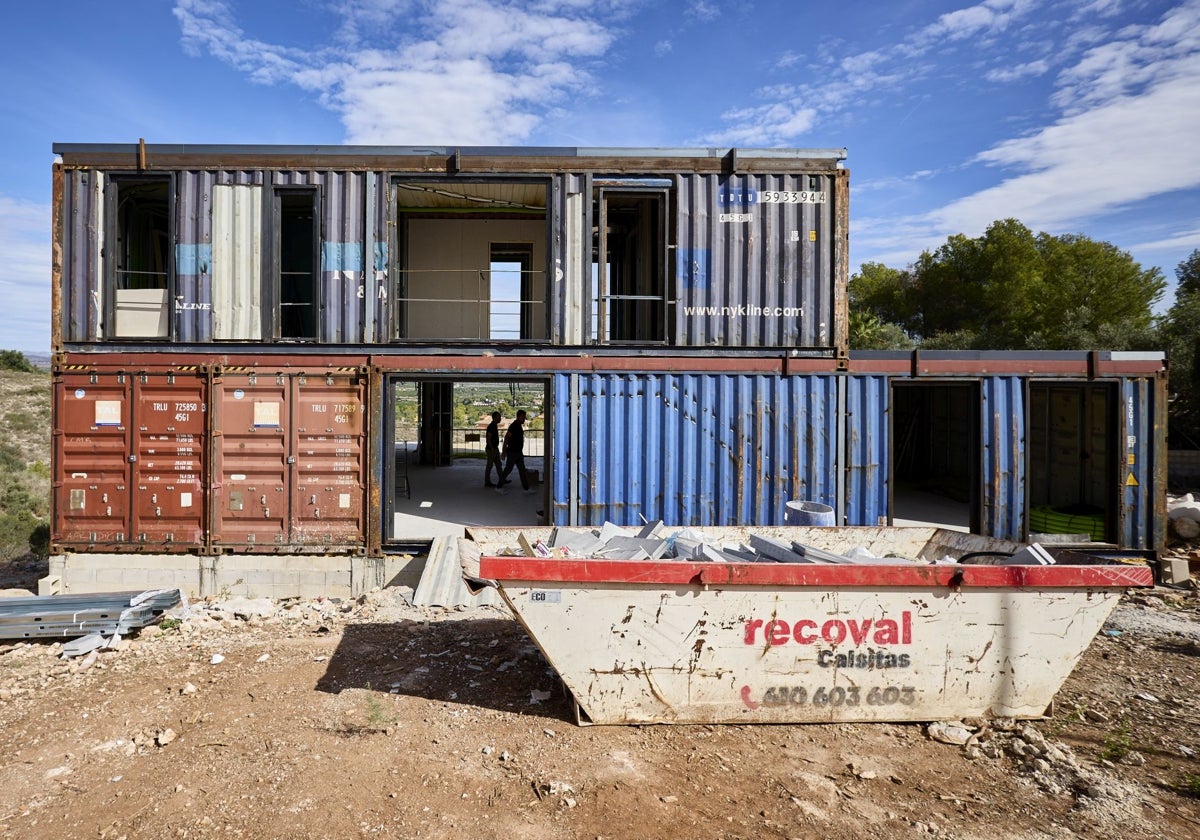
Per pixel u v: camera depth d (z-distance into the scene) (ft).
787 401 30.81
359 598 28.35
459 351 29.94
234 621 25.09
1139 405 31.89
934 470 54.19
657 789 13.52
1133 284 100.73
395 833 11.98
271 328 29.73
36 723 16.46
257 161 29.71
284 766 14.23
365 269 29.89
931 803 13.16
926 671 16.39
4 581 33.71
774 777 14.07
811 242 30.99
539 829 12.16
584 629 15.92
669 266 30.99
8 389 139.74
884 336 114.21
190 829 12.04
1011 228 110.73
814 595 16.20
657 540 19.93
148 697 18.03
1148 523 31.86
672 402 30.48
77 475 29.32
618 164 30.40
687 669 16.17
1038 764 14.35
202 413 29.35
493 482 46.93
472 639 22.65
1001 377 31.40
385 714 16.88
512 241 47.24
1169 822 12.50
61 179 29.53
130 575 29.22
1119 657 21.34
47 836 11.91
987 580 16.21
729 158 30.68
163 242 40.73
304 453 29.48
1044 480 40.55
